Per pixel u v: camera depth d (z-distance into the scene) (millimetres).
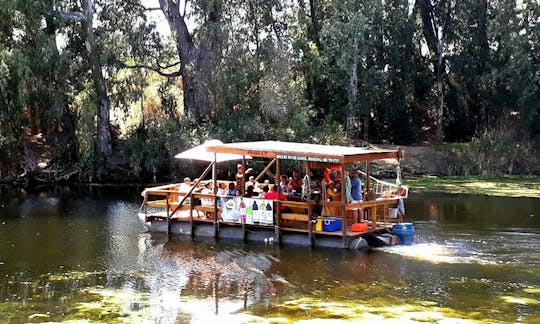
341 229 19562
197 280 16172
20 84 36406
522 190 34438
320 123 46594
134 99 41625
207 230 21797
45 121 39750
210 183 23750
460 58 49344
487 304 13750
